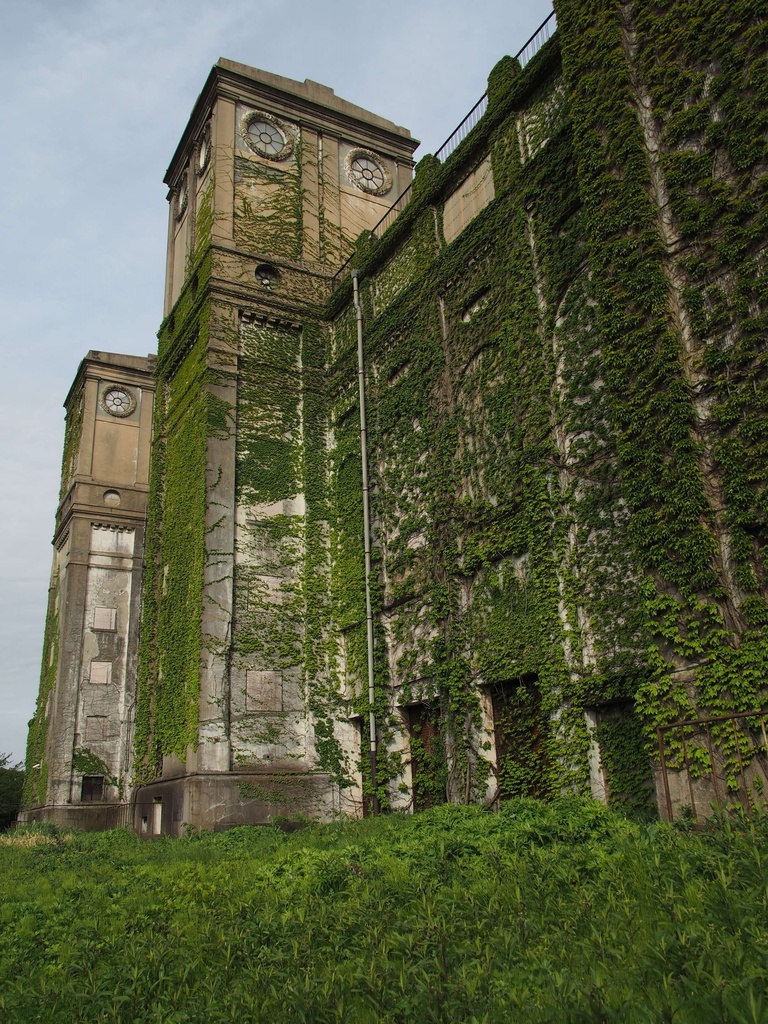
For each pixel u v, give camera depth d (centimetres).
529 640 1606
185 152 3064
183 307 2803
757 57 1184
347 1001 497
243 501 2378
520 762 1603
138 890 1014
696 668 1106
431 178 2238
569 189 1712
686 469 1150
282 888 898
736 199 1177
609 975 460
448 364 2008
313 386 2564
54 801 3328
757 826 785
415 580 2011
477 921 606
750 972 428
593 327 1591
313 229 2784
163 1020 519
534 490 1641
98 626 3625
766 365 1112
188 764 2141
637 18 1362
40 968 701
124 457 3894
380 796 2000
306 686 2261
